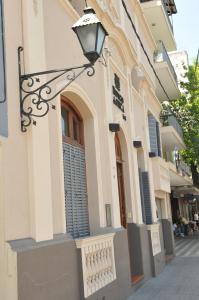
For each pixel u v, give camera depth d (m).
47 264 5.56
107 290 7.75
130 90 12.58
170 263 15.70
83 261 6.70
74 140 8.32
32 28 6.09
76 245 6.66
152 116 16.08
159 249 13.87
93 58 5.40
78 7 9.01
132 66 13.47
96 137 8.74
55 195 6.39
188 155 28.25
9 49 5.47
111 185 9.31
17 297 4.75
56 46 7.14
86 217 8.36
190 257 17.47
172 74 19.73
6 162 5.08
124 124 11.42
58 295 5.79
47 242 5.70
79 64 8.12
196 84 27.30
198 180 31.50
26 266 5.03
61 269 5.98
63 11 7.67
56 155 6.60
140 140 13.23
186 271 13.42
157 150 15.93
